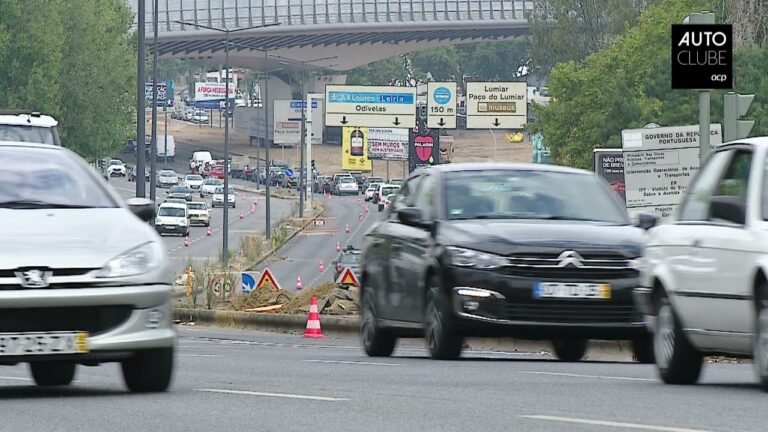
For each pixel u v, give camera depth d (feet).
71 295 71.00
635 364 107.76
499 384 81.82
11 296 70.18
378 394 73.92
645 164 236.43
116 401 70.95
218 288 290.56
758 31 429.38
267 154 591.37
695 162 234.58
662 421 59.88
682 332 83.35
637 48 497.87
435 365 102.06
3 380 92.99
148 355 74.69
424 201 112.37
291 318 204.95
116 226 75.05
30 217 74.64
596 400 70.18
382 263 118.21
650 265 87.35
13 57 609.83
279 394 73.77
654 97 457.68
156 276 73.10
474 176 111.65
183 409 66.85
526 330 101.14
